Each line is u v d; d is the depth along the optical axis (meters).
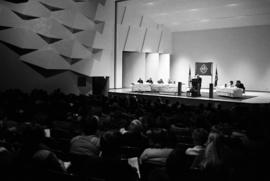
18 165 3.05
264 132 5.20
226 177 3.26
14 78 13.05
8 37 12.52
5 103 8.16
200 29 25.16
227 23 23.03
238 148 4.15
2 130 5.04
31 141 3.38
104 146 3.42
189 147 4.40
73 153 3.82
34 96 10.35
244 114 7.88
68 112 7.79
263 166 3.56
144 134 5.45
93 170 2.97
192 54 25.83
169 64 26.47
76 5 15.66
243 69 23.38
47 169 2.93
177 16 22.61
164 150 3.71
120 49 20.59
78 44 15.75
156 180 2.76
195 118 6.93
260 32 22.48
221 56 24.34
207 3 18.95
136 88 18.88
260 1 17.91
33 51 13.57
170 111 8.49
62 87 15.41
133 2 19.45
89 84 17.34
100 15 17.62
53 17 14.32
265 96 17.38
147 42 23.47
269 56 22.20
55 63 14.47
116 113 6.98
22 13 12.92
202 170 3.17
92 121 4.36
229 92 16.52
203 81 25.23
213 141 3.60
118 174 2.96
